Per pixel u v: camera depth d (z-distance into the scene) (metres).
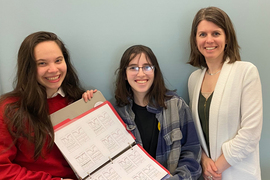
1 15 0.96
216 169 0.91
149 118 0.96
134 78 0.89
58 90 0.91
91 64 1.08
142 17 1.05
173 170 0.88
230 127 0.90
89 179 0.77
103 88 1.12
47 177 0.76
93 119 0.84
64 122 0.80
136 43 1.08
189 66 1.15
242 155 0.86
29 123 0.75
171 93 0.98
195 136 0.94
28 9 0.97
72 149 0.78
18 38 0.99
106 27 1.04
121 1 1.02
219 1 1.07
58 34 1.01
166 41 1.10
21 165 0.80
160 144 0.93
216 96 0.90
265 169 1.29
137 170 0.80
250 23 1.10
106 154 0.81
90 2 1.00
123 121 0.95
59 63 0.80
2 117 0.73
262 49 1.14
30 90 0.75
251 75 0.84
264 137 1.25
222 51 0.90
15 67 1.01
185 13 1.07
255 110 0.84
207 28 0.87
